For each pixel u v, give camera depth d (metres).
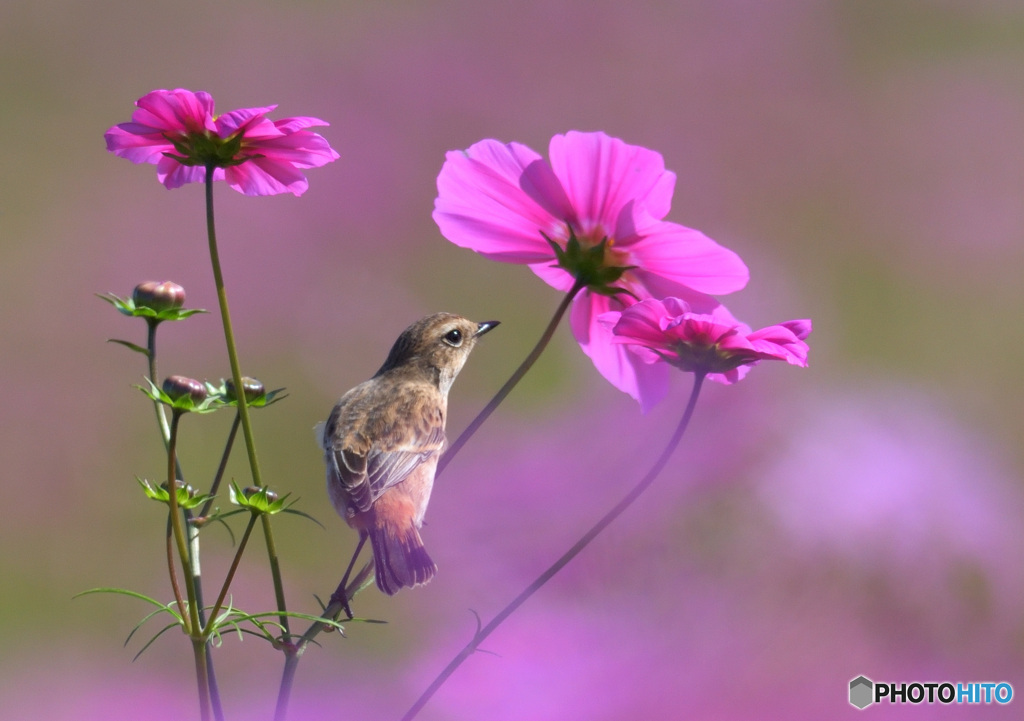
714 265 6.23
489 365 11.85
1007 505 6.27
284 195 14.70
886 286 13.12
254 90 19.61
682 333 6.19
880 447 6.31
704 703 6.13
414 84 18.81
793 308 11.27
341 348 11.96
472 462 6.37
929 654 6.15
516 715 6.16
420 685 6.33
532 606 6.20
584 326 6.26
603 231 6.23
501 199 6.23
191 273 13.41
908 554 6.19
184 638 6.79
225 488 10.61
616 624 6.17
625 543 6.21
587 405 6.40
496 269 12.98
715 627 6.15
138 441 10.66
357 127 17.53
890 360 10.67
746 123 18.30
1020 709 6.13
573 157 6.23
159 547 9.55
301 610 7.81
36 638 7.50
